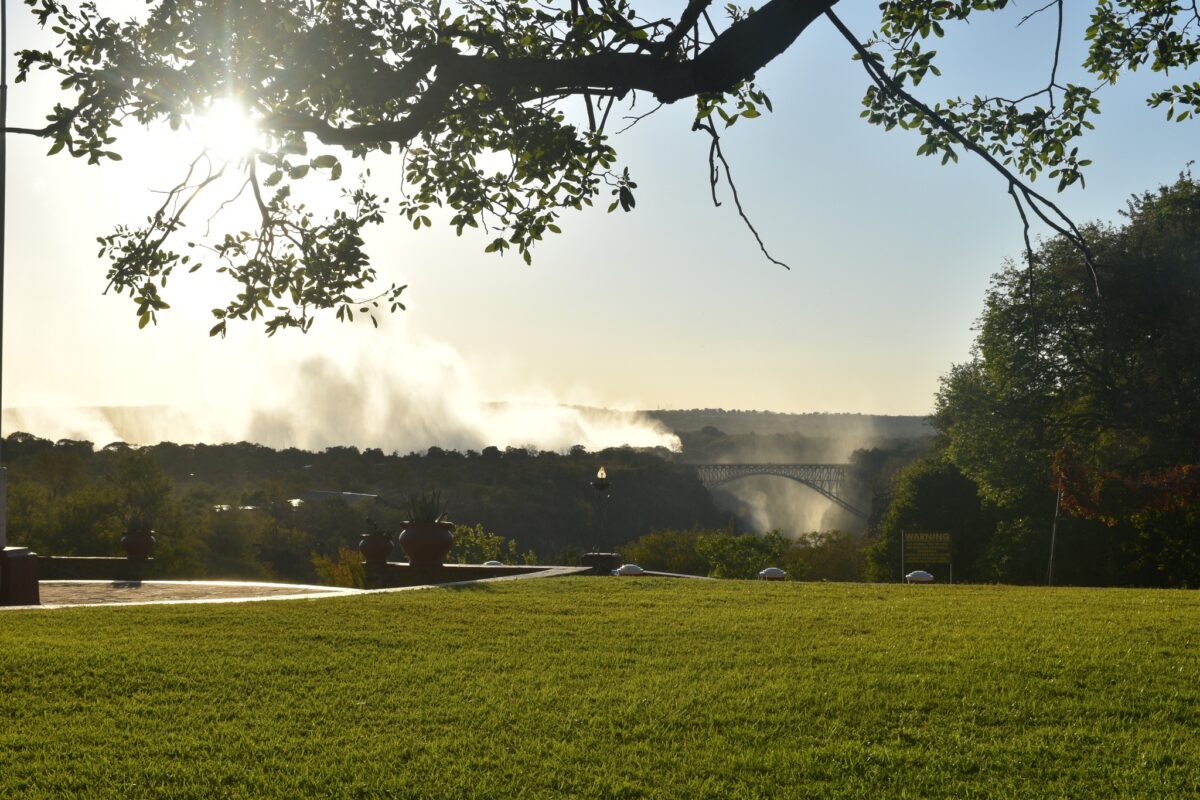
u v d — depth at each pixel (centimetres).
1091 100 675
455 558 4028
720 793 540
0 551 1273
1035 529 3747
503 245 645
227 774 566
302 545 6825
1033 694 750
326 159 570
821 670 830
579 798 535
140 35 555
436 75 505
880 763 592
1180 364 3034
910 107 669
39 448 7975
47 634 955
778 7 464
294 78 514
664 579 1662
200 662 840
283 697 738
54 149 546
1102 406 3262
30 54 564
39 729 648
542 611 1176
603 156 596
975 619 1122
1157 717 687
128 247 591
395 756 601
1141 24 751
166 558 5244
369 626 1037
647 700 729
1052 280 2991
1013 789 545
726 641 972
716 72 475
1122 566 3375
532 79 496
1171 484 2855
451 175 646
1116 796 535
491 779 562
